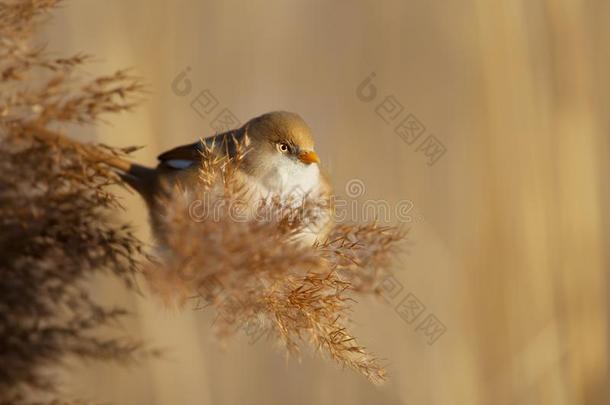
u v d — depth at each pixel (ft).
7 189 15.31
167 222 15.78
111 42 33.04
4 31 15.96
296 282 18.26
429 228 36.42
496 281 34.73
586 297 34.53
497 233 34.63
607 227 40.16
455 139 39.29
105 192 16.87
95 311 15.52
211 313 32.32
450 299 35.35
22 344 14.52
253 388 35.29
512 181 34.73
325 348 19.02
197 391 31.55
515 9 34.78
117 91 16.56
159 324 30.73
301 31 43.83
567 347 34.40
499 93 34.71
